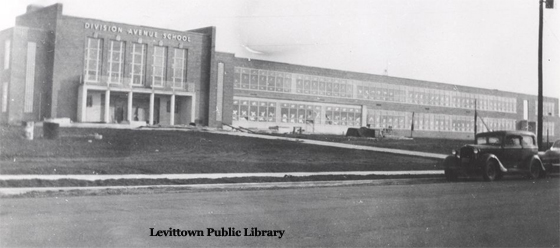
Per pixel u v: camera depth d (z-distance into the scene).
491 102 67.12
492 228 9.21
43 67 42.72
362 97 64.06
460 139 60.97
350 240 7.99
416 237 8.28
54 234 8.00
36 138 26.72
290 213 10.73
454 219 10.12
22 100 41.44
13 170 17.45
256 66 55.66
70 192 14.36
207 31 52.06
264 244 7.69
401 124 66.31
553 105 71.12
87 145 25.59
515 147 22.00
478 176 23.73
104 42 45.56
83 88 43.66
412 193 15.41
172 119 49.34
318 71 60.88
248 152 27.94
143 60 48.00
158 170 20.02
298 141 36.56
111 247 7.24
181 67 50.31
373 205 12.23
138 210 10.85
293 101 58.78
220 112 52.56
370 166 26.45
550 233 8.84
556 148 24.80
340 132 62.34
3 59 42.28
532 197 14.20
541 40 26.97
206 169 21.20
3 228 8.45
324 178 20.50
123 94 47.94
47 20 43.41
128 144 27.19
